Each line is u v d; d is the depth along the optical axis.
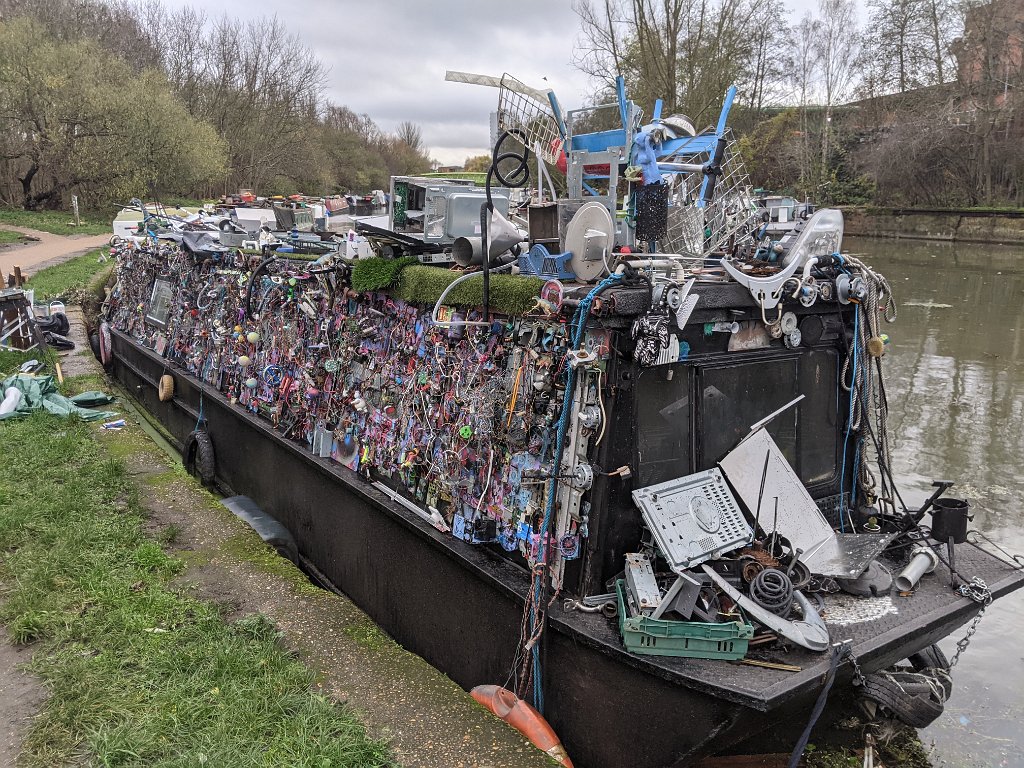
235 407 7.33
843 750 3.89
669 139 4.32
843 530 4.21
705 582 3.16
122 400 10.77
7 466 6.37
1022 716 4.35
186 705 3.34
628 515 3.43
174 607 4.24
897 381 11.19
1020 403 10.13
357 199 8.71
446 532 4.21
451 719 3.40
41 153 34.97
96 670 3.60
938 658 4.12
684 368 3.53
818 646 3.01
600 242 3.46
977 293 18.50
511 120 4.50
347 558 5.32
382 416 4.86
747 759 3.74
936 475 7.84
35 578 4.48
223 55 46.78
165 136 35.62
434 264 4.62
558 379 3.45
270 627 4.09
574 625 3.28
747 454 3.68
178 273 9.45
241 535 5.33
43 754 3.05
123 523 5.36
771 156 33.16
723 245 4.31
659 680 3.02
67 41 36.66
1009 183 32.75
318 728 3.23
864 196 34.94
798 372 4.00
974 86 33.28
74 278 17.80
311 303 5.79
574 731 3.39
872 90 37.81
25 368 9.54
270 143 46.59
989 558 3.99
